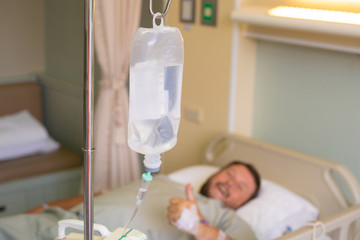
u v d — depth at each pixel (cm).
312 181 246
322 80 256
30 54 402
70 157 349
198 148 313
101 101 301
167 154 333
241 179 241
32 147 346
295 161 253
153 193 221
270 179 265
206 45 295
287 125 278
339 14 223
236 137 279
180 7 306
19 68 400
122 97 300
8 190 318
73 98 368
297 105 271
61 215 207
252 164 273
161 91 93
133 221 198
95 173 307
